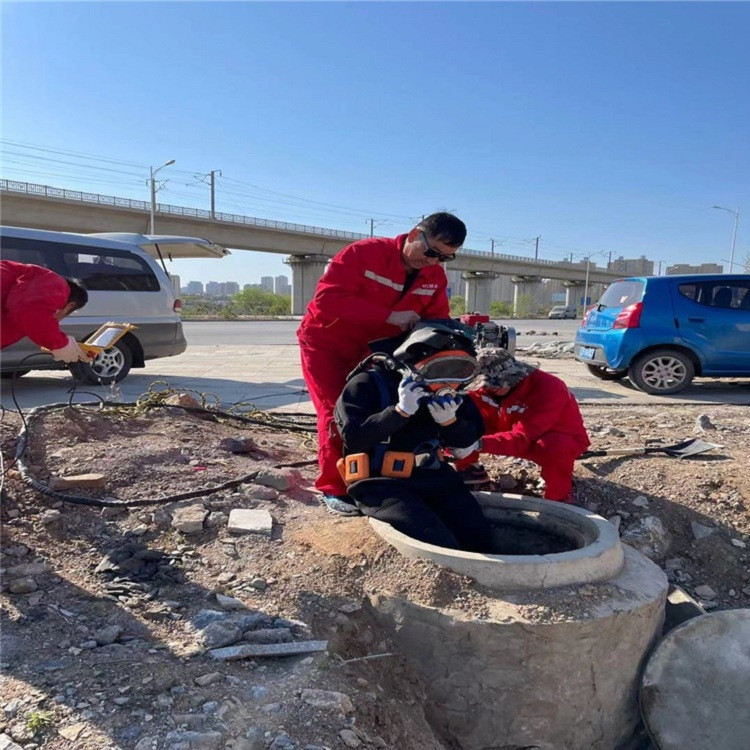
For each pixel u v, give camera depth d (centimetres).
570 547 358
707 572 394
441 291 385
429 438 335
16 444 413
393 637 285
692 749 290
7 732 199
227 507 369
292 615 277
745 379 1033
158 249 985
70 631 255
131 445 442
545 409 394
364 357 388
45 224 3875
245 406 726
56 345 349
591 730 284
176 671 233
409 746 238
